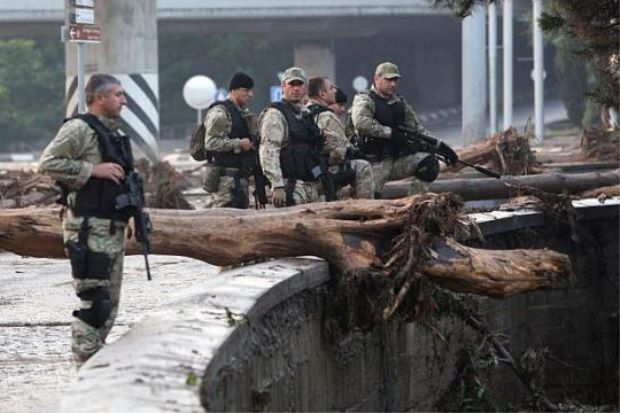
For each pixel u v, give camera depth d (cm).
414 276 1928
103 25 5606
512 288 1950
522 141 4288
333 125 2483
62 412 1138
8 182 3934
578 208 2998
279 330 1719
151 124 5672
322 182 2381
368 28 14012
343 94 2811
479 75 8238
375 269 1945
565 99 13500
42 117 15375
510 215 2767
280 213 1994
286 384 1728
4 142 14988
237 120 2705
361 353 2067
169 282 2747
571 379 2973
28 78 15400
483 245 2614
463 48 8288
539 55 10369
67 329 2233
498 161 4269
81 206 1546
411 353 2269
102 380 1231
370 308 1959
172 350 1334
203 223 1997
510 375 2719
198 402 1167
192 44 16388
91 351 1556
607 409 2838
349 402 2022
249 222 1991
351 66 18125
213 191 2723
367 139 2778
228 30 13138
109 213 1550
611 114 5047
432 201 1941
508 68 9944
